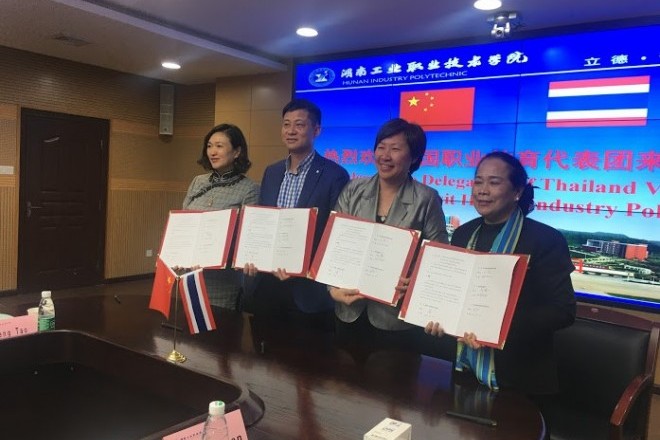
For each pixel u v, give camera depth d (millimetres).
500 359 1521
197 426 972
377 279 1652
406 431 1065
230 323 1971
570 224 3793
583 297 3754
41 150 5309
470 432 1164
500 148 4066
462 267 1465
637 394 1615
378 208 1968
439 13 3676
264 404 1261
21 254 5227
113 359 1383
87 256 5832
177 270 1988
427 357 1668
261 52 4949
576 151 3762
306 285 2193
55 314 2006
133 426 1323
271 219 1950
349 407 1273
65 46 4715
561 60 3805
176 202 6543
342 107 4840
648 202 3518
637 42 3539
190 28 4281
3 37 4438
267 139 5340
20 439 1381
